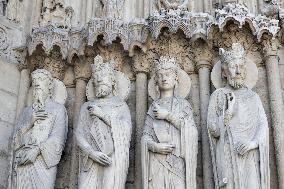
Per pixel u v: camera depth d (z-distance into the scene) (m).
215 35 6.97
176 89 6.80
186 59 7.18
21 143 6.53
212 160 6.25
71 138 7.04
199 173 6.57
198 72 7.07
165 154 6.18
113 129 6.33
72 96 7.32
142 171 6.22
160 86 6.69
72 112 7.22
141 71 7.16
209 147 6.52
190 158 6.16
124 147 6.30
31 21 7.73
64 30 7.28
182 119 6.31
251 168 5.98
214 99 6.51
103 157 6.15
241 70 6.55
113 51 7.20
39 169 6.36
